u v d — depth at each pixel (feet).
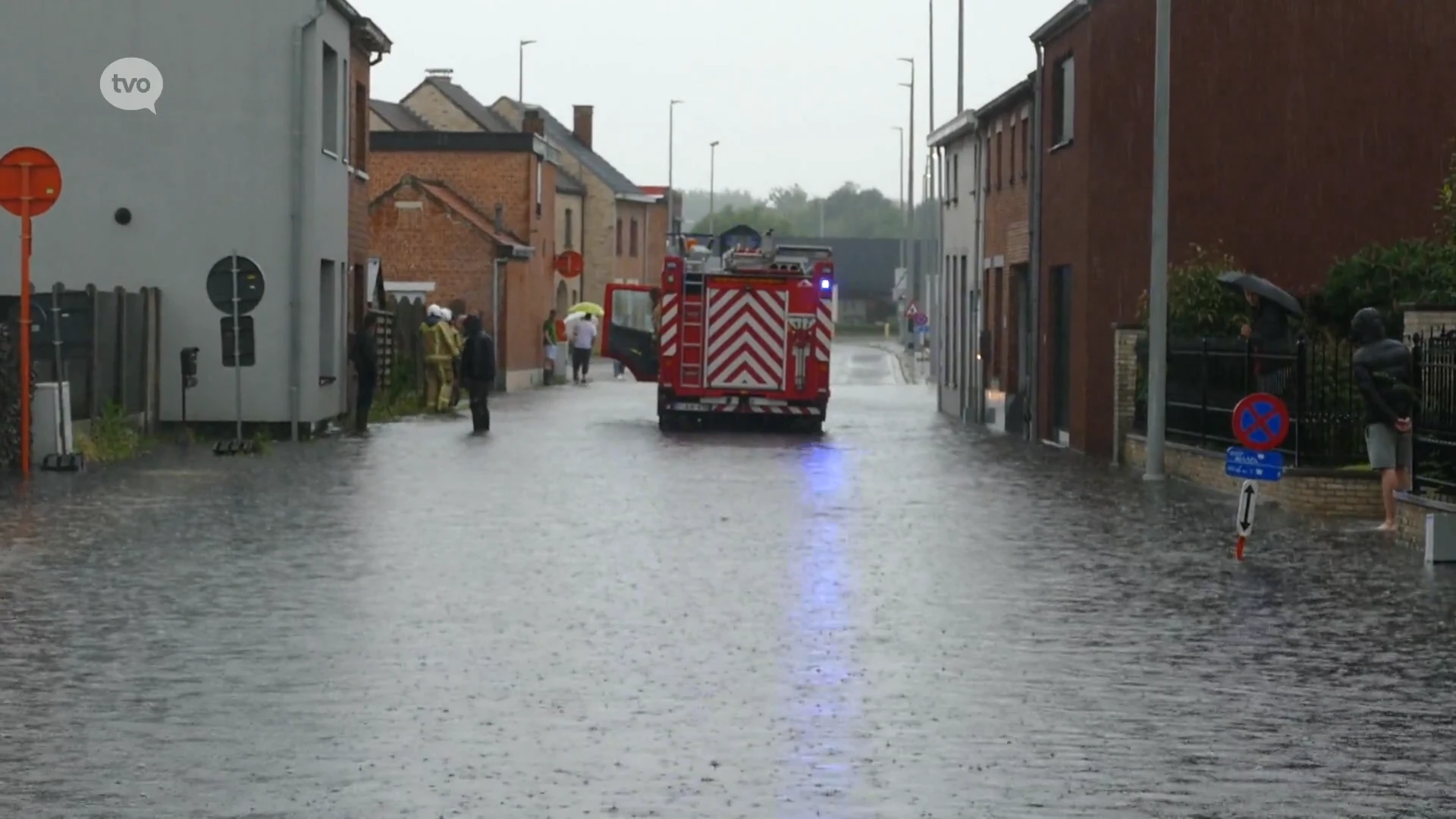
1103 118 141.49
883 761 40.24
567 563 71.67
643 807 36.22
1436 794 37.88
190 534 79.36
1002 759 40.47
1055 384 156.35
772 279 164.25
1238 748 41.83
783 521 87.66
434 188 273.33
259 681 48.21
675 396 164.14
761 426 171.01
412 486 103.40
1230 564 73.92
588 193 426.51
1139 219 141.28
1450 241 122.42
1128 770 39.55
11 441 109.19
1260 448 76.18
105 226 143.95
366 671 49.62
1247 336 110.32
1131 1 140.36
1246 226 139.95
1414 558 76.28
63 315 117.70
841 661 51.98
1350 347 102.78
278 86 144.46
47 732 42.24
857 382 296.10
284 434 145.28
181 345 144.15
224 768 38.99
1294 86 139.44
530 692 47.24
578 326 292.40
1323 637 56.75
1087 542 80.89
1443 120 139.03
